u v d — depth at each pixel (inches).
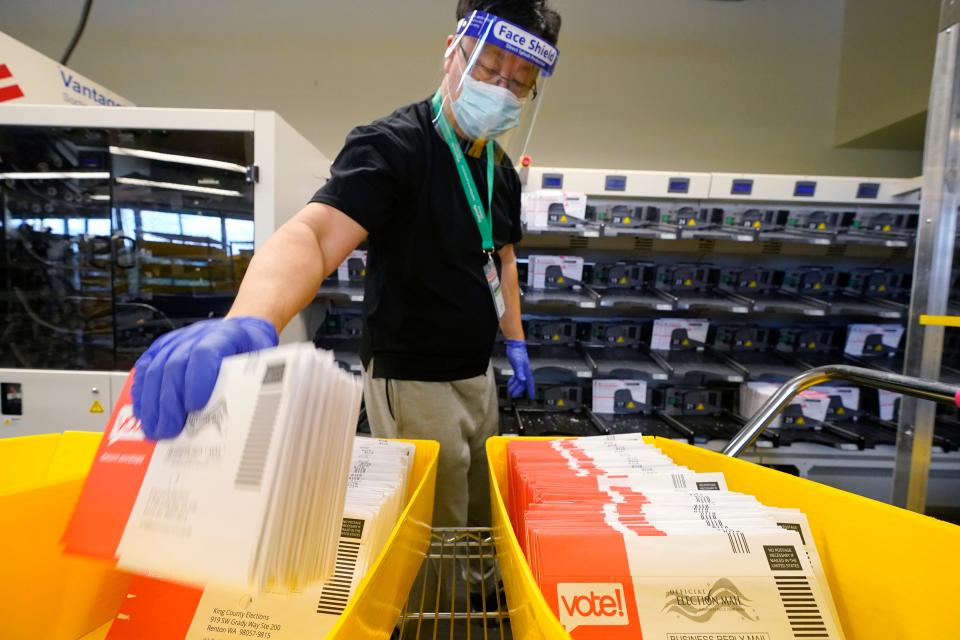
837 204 97.1
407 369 43.8
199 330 18.3
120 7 118.7
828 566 23.3
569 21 124.0
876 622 20.9
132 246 72.3
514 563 19.1
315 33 121.2
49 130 65.5
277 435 13.6
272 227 66.9
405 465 28.5
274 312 24.1
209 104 121.4
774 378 95.3
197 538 13.4
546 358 96.3
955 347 96.8
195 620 21.3
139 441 16.1
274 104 122.1
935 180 49.6
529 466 29.8
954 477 92.1
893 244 90.3
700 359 98.6
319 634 20.4
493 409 53.4
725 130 127.3
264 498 13.0
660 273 101.4
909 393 29.0
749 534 20.4
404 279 41.4
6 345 73.5
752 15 124.8
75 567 22.2
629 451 32.6
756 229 92.4
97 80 120.3
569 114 126.6
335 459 16.2
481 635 38.0
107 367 74.1
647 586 19.2
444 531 29.3
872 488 90.8
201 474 14.3
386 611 18.9
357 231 33.6
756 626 19.0
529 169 91.7
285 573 13.4
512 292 63.0
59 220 72.4
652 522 21.5
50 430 70.1
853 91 121.0
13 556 19.8
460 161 41.9
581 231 89.5
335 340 96.0
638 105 126.6
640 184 93.3
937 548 19.0
